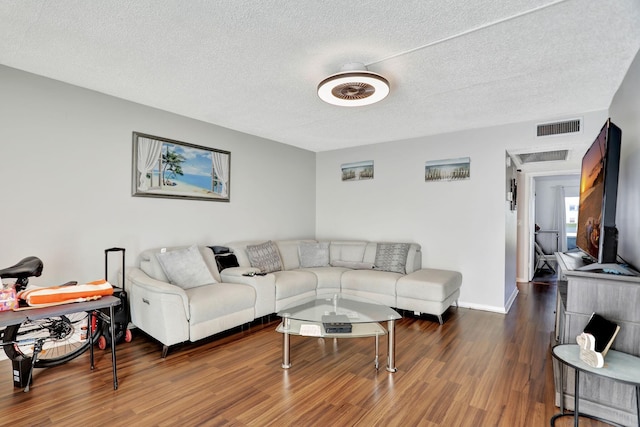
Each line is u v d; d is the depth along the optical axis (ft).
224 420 6.30
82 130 10.03
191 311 9.32
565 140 12.20
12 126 8.78
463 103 11.01
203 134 13.30
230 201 14.39
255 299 11.31
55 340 8.31
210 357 9.11
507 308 14.03
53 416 6.36
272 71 8.71
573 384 6.68
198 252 11.51
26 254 9.02
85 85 9.84
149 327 9.42
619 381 5.08
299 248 16.01
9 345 7.32
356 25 6.57
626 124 8.55
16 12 6.24
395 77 8.96
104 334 9.52
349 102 9.15
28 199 9.05
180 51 7.70
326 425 6.18
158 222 11.89
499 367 8.56
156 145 11.76
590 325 6.13
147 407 6.70
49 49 7.69
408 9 6.05
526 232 20.22
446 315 13.14
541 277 21.81
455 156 14.56
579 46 7.33
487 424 6.23
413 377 8.03
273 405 6.81
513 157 15.40
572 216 25.70
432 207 15.17
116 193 10.80
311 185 18.93
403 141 16.03
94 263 10.30
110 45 7.47
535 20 6.37
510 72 8.66
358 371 8.34
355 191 17.67
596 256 7.29
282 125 13.79
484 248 13.91
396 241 16.21
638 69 7.47
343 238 18.12
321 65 8.34
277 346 9.93
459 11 6.10
